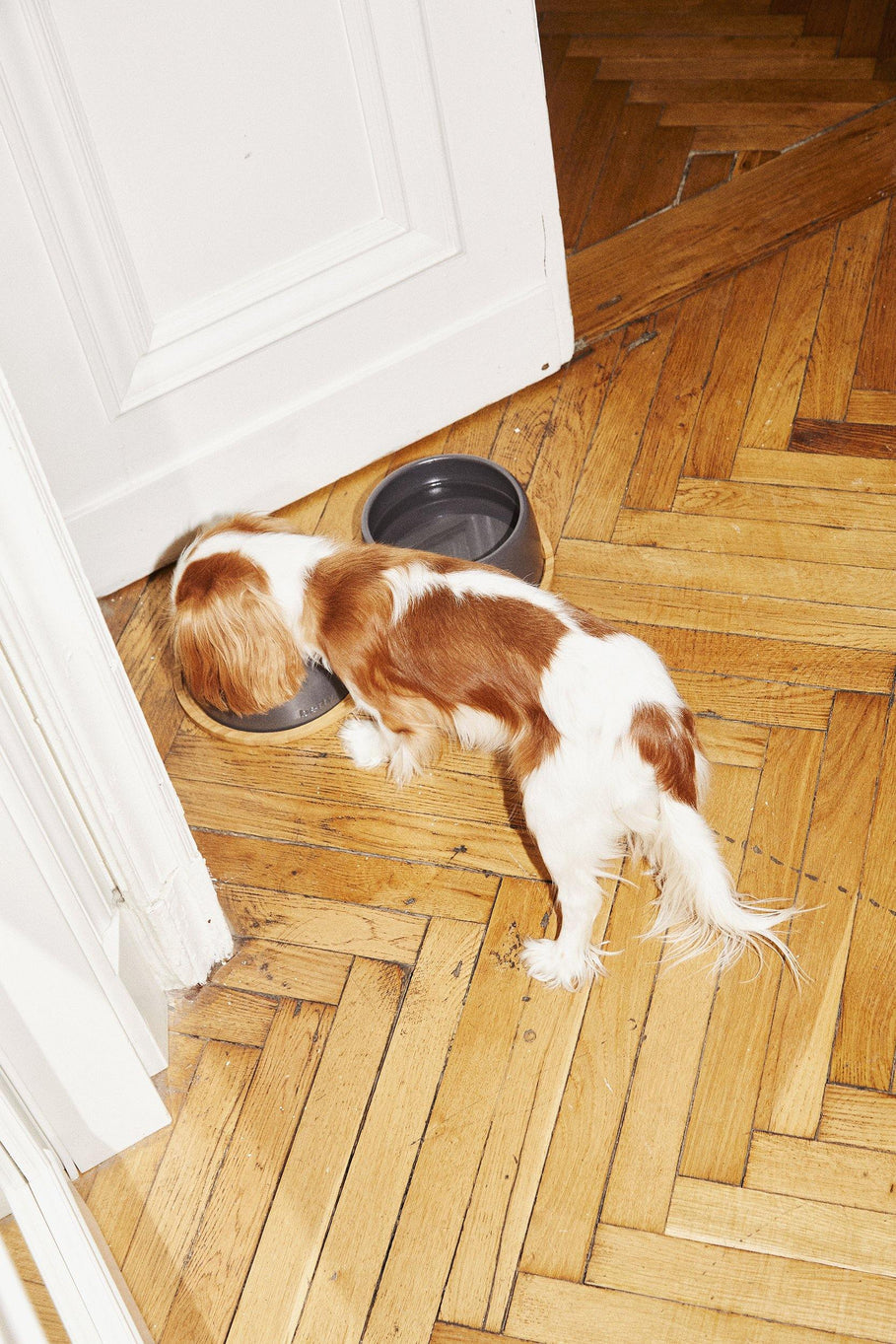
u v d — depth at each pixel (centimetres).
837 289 272
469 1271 167
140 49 184
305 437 244
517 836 207
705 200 292
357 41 199
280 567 189
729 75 319
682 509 243
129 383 218
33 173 184
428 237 231
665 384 262
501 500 235
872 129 299
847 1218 167
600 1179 173
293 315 226
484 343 252
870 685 215
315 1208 174
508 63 213
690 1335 160
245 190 209
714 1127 175
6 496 130
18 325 199
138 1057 170
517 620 177
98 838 165
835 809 202
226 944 197
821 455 247
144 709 229
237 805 216
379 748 215
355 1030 189
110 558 237
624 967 190
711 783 198
